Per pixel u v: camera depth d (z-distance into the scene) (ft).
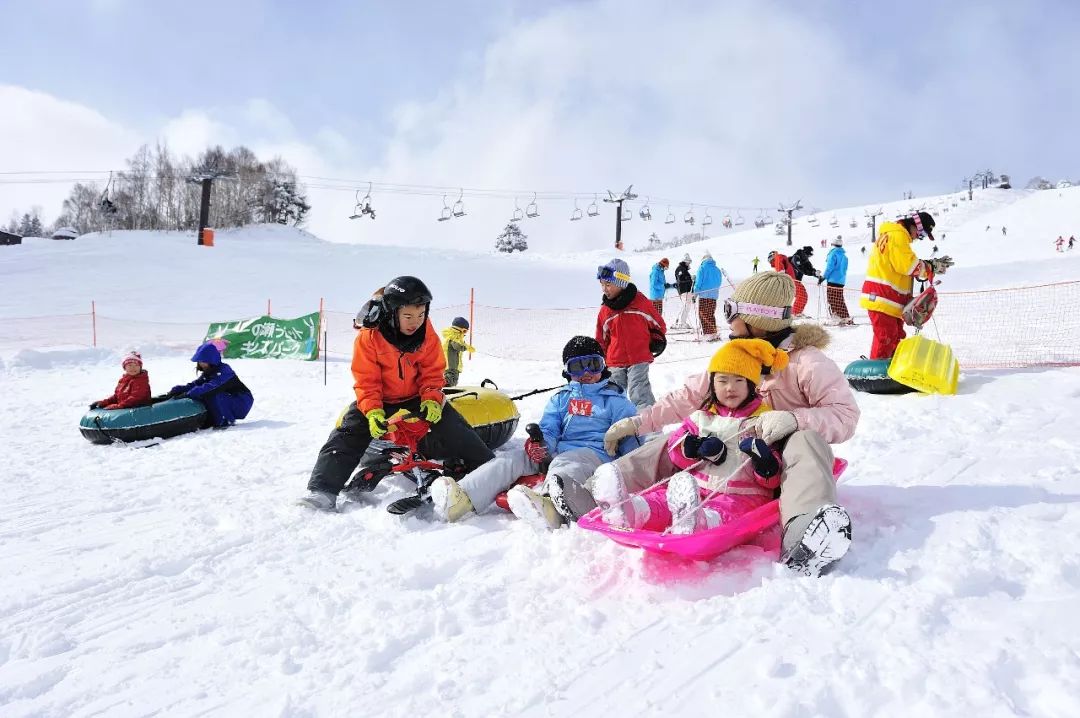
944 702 6.31
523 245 339.77
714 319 43.70
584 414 14.51
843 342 35.86
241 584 10.68
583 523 10.20
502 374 35.55
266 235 168.96
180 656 8.60
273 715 7.18
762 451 10.06
